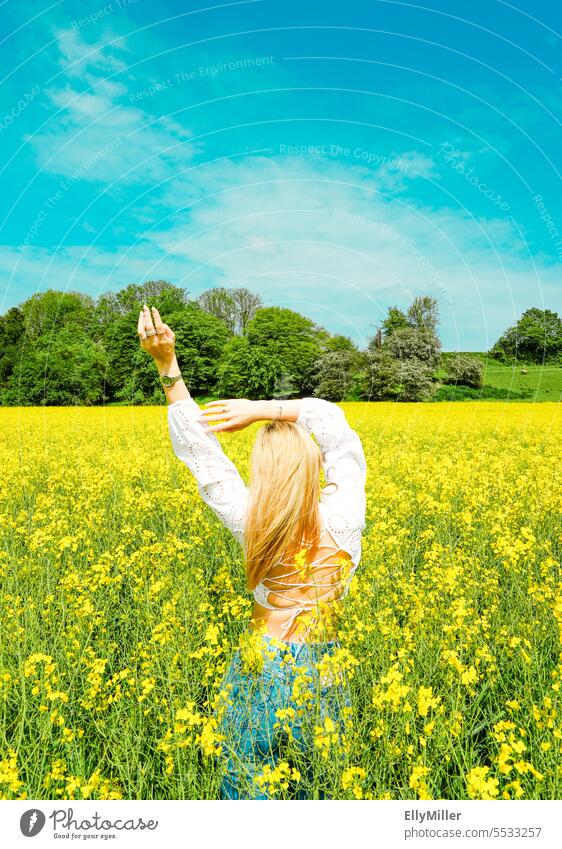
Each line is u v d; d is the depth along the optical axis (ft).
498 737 6.07
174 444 6.73
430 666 8.01
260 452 6.11
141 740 7.46
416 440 39.63
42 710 7.29
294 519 5.98
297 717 5.96
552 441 39.68
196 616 9.46
